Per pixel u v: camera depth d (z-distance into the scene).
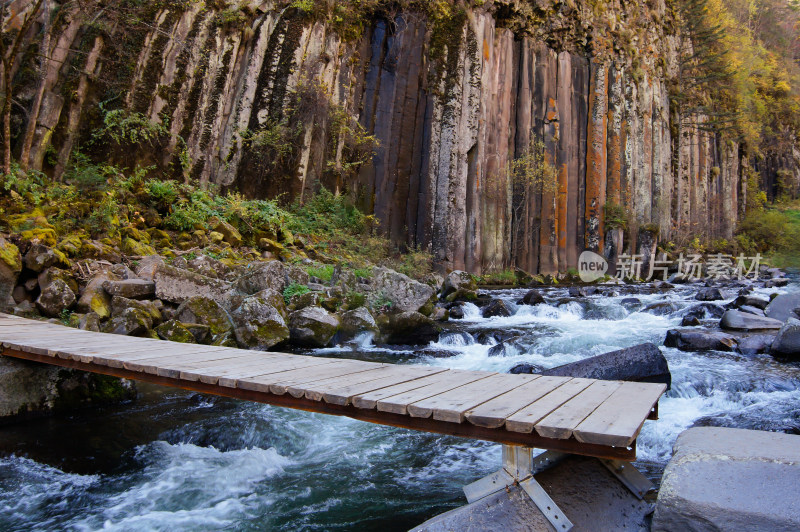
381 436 5.57
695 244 31.86
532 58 24.86
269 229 15.34
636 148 28.73
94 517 3.97
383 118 21.12
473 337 10.16
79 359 4.92
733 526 2.18
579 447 2.69
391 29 21.62
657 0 32.09
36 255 8.64
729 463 2.37
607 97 27.28
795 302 10.12
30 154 13.68
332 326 9.64
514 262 23.52
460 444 5.36
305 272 11.38
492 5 22.89
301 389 3.59
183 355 5.03
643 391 3.53
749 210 39.81
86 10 15.16
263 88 18.48
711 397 6.30
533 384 3.79
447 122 21.16
